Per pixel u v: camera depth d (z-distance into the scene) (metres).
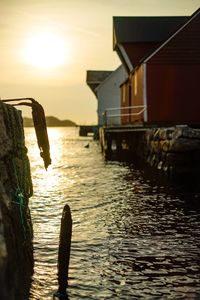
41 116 7.94
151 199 15.76
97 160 34.62
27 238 7.91
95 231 11.41
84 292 7.46
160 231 11.23
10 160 7.27
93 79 68.75
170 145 21.02
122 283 7.84
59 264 7.40
